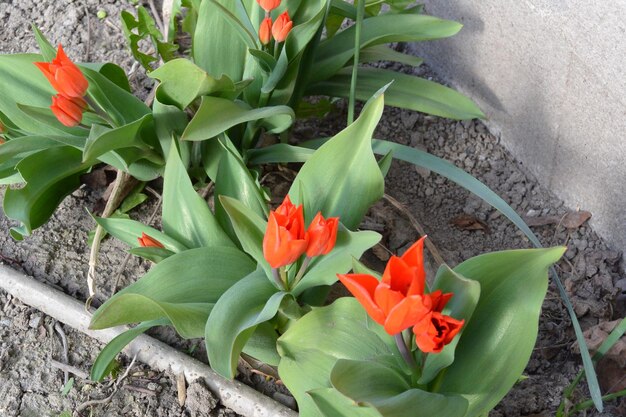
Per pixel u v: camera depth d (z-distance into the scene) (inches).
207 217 46.9
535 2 49.7
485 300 41.3
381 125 58.1
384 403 38.3
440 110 53.2
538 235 53.7
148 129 50.6
